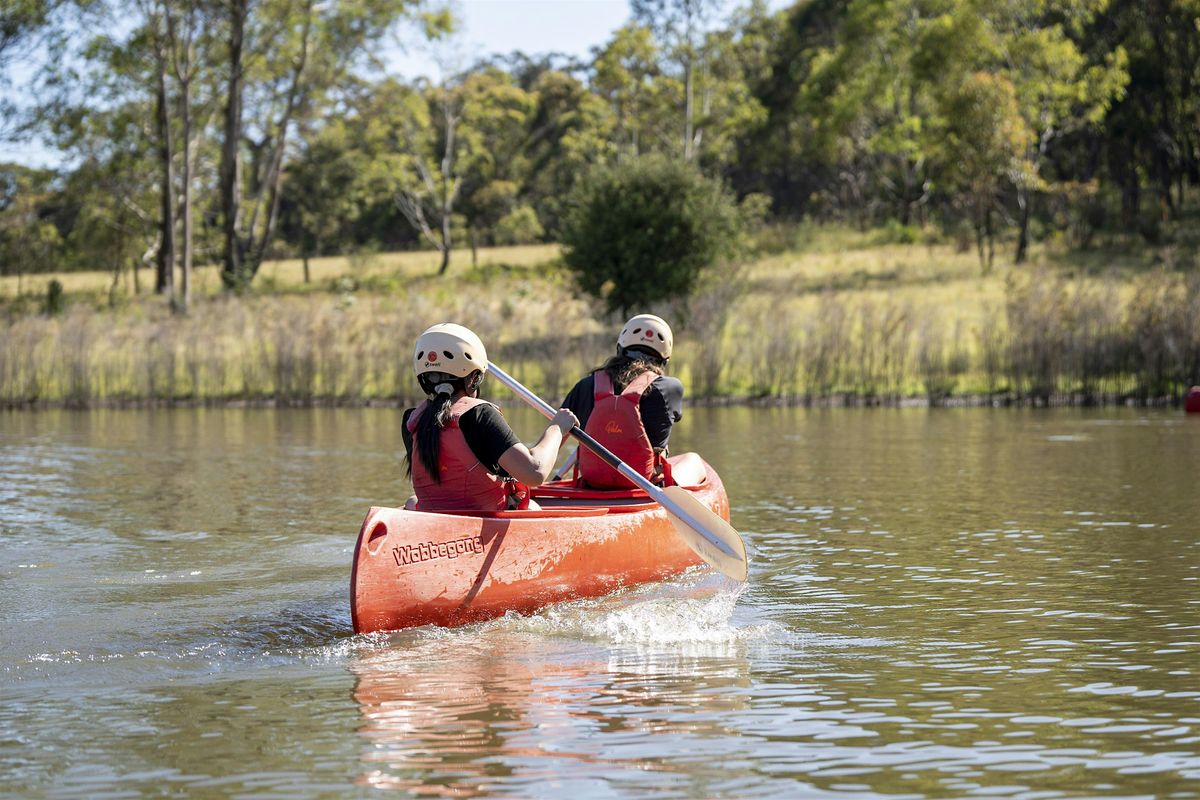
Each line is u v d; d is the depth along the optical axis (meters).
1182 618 5.31
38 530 7.94
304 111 49.06
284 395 22.39
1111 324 20.48
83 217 49.56
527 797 3.26
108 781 3.41
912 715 3.97
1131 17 49.94
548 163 72.75
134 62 41.34
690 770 3.46
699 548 6.06
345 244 70.94
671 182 28.19
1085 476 10.44
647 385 6.78
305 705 4.11
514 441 5.55
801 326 22.59
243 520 8.36
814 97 54.34
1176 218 46.09
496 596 5.43
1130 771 3.44
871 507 8.80
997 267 37.75
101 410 21.59
